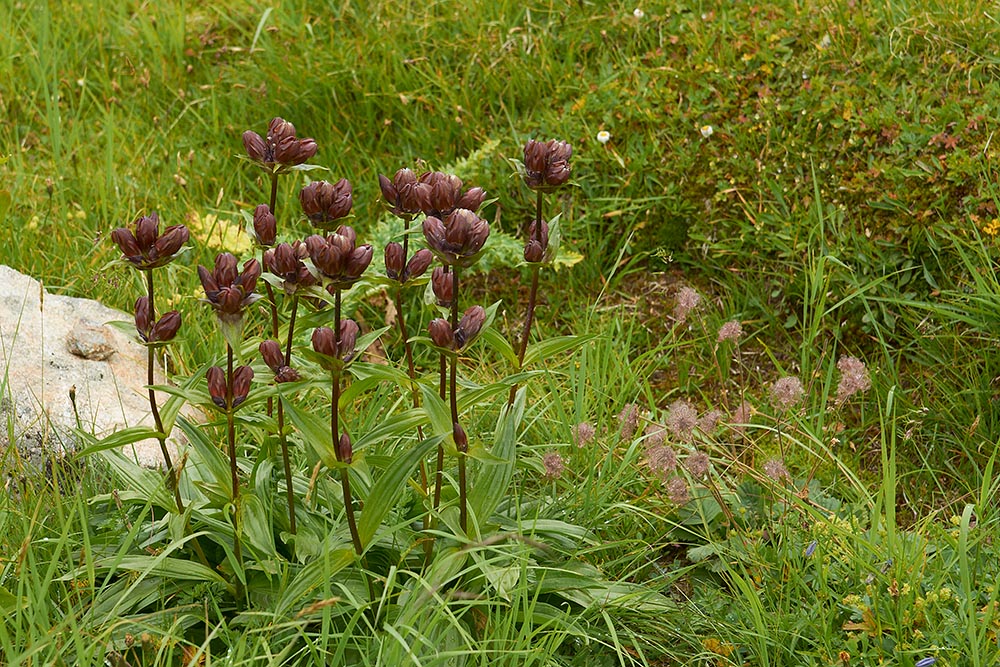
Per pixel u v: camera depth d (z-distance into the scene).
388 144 5.14
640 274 4.64
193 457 3.19
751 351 4.29
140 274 4.32
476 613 2.84
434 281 2.62
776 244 4.30
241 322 2.52
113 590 2.78
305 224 4.80
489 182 4.81
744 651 2.93
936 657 2.68
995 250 3.94
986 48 4.50
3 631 2.40
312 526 2.92
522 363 3.01
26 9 5.99
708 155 4.61
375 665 2.57
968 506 2.74
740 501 3.43
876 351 4.09
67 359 3.69
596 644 2.94
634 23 5.20
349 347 2.49
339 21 5.65
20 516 2.98
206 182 5.04
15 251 4.33
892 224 4.16
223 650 2.79
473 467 3.06
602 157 4.73
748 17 5.03
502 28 5.34
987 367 3.76
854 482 3.33
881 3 4.80
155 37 5.78
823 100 4.51
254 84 5.46
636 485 3.53
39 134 5.39
